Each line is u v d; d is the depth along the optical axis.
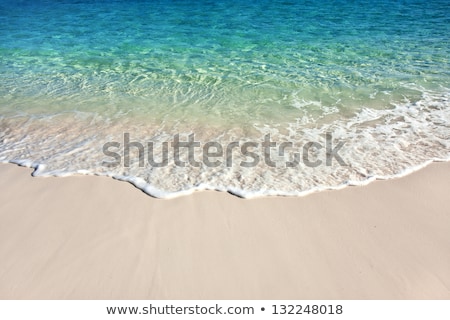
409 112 6.47
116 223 3.90
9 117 6.42
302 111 6.61
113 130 5.95
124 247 3.60
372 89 7.55
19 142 5.59
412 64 9.05
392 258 3.48
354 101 6.99
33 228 3.85
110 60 9.84
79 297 3.13
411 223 3.91
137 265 3.40
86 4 17.92
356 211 4.09
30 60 9.93
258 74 8.55
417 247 3.60
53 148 5.41
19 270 3.36
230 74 8.58
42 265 3.41
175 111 6.65
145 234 3.76
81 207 4.14
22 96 7.39
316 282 3.26
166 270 3.36
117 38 12.02
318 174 4.73
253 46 10.88
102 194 4.35
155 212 4.06
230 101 7.07
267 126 6.05
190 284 3.23
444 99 6.97
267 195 4.33
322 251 3.56
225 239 3.69
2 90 7.71
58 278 3.28
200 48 10.79
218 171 4.80
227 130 5.93
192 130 5.93
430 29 12.22
